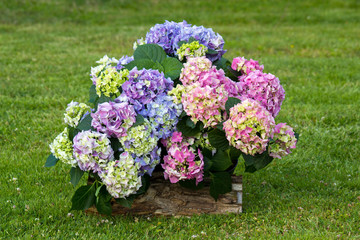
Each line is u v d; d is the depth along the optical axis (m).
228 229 3.60
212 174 3.69
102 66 3.96
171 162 3.56
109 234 3.46
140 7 21.47
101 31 15.78
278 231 3.52
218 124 3.51
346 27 16.89
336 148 5.45
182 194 3.80
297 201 4.09
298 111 6.74
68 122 3.66
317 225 3.62
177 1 22.59
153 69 3.82
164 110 3.56
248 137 3.35
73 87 8.23
